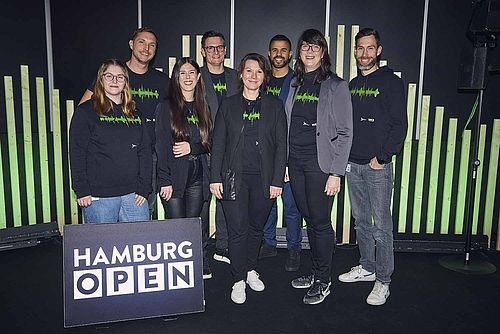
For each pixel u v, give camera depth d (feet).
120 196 8.57
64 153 13.60
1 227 13.00
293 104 9.05
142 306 8.09
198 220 8.54
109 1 13.07
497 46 12.64
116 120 8.36
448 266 11.66
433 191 13.35
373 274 10.47
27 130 13.08
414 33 12.83
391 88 8.73
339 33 12.94
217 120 8.80
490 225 13.20
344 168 8.61
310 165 8.78
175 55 13.23
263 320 8.64
